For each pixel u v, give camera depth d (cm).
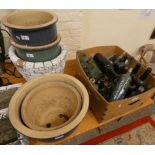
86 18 123
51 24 74
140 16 144
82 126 90
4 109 85
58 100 84
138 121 155
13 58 85
